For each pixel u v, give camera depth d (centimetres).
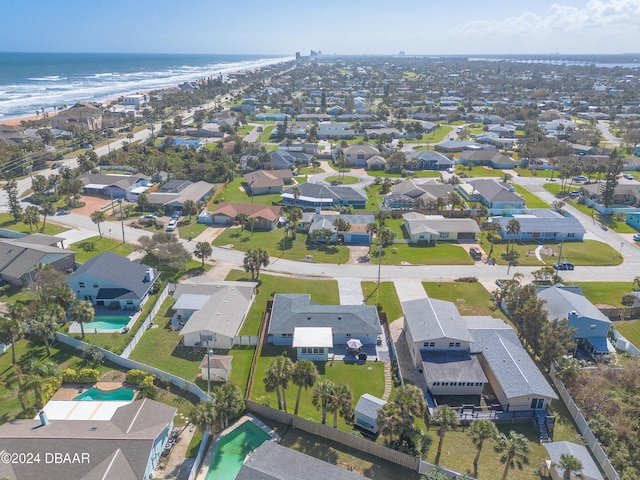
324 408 4922
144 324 7138
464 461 4816
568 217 11875
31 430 4591
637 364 6162
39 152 17200
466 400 5800
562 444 4747
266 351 6712
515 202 12962
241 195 14262
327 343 6450
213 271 9212
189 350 6688
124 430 4622
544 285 8569
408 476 4609
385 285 8788
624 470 4581
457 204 12438
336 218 11094
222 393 5062
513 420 5431
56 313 6762
